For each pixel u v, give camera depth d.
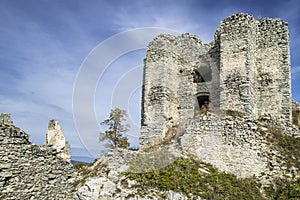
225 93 18.17
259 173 14.74
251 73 18.36
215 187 13.00
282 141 16.11
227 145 15.29
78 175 14.38
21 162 11.73
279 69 19.42
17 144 11.75
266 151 15.38
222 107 18.00
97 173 14.11
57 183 12.69
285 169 14.61
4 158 11.34
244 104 17.44
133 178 13.07
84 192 12.89
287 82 19.05
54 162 12.75
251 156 15.11
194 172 13.68
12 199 11.26
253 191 13.50
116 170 13.85
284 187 13.70
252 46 19.27
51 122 15.31
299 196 12.77
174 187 12.44
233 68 18.36
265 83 19.50
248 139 15.51
